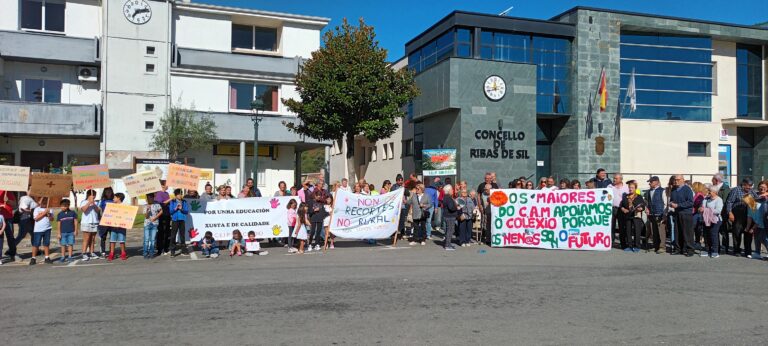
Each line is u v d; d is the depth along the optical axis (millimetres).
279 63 27531
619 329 6176
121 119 24547
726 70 31531
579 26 28062
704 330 6148
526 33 27625
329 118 19469
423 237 14719
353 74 19219
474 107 25547
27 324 6453
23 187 11844
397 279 9312
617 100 28500
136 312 7000
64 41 24094
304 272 10125
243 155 25859
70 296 8031
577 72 27969
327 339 5793
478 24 26578
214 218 13508
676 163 29984
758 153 32188
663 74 30016
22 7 24094
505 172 25859
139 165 23344
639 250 13172
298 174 32312
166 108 25141
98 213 12422
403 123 33906
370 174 40906
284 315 6816
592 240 13398
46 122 23594
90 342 5723
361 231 14328
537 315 6797
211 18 26781
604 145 28141
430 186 16469
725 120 30766
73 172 12336
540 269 10383
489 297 7828
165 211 13008
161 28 25219
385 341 5719
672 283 8898
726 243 12930
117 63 24531
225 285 8836
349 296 7918
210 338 5848
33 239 11648
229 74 25906
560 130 29062
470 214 14414
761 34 31062
